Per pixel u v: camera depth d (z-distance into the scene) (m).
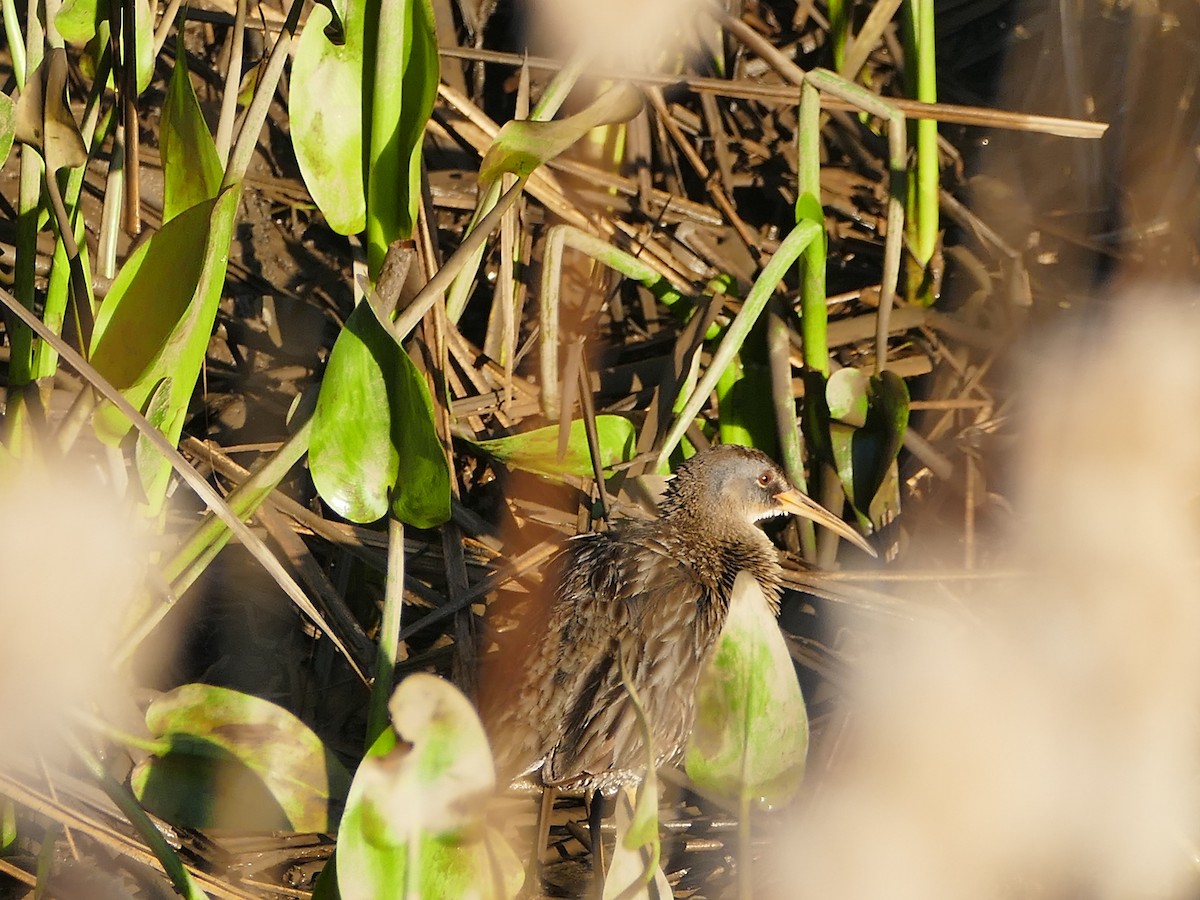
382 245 7.68
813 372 9.54
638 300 11.17
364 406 6.91
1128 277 10.88
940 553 9.77
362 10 7.33
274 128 11.55
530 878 7.97
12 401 7.89
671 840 8.16
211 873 7.78
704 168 11.04
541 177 10.53
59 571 6.91
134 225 7.52
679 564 8.84
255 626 9.18
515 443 9.25
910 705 8.67
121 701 7.93
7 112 7.25
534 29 11.18
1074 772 8.48
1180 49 10.98
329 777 7.18
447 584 9.15
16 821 7.73
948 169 11.62
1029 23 11.93
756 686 7.07
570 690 8.12
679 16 10.91
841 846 8.15
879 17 10.68
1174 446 9.85
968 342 10.53
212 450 9.41
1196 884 8.05
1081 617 9.09
